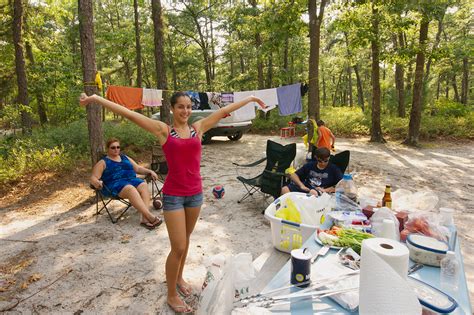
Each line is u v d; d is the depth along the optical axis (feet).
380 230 6.53
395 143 35.35
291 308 4.85
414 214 7.46
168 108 31.48
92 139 18.04
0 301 8.64
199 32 68.08
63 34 57.98
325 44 76.18
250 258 6.63
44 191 18.03
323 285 5.24
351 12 30.78
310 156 18.47
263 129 47.47
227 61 80.53
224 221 14.07
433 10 25.54
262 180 15.47
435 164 24.82
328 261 6.22
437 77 80.43
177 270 7.98
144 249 11.56
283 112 23.68
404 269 4.35
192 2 65.21
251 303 5.14
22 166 19.36
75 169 21.53
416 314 3.70
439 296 4.69
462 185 19.16
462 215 14.35
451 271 5.31
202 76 92.27
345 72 111.75
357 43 33.35
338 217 8.20
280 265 10.14
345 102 120.67
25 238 12.53
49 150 22.13
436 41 32.01
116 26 74.74
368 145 34.45
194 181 7.76
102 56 73.05
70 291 9.07
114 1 71.41
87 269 10.22
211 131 34.91
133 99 20.01
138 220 14.32
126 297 8.77
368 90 97.86
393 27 31.04
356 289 5.02
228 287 6.01
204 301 6.30
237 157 28.63
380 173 22.15
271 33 31.32
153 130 7.38
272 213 11.18
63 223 14.01
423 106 53.36
